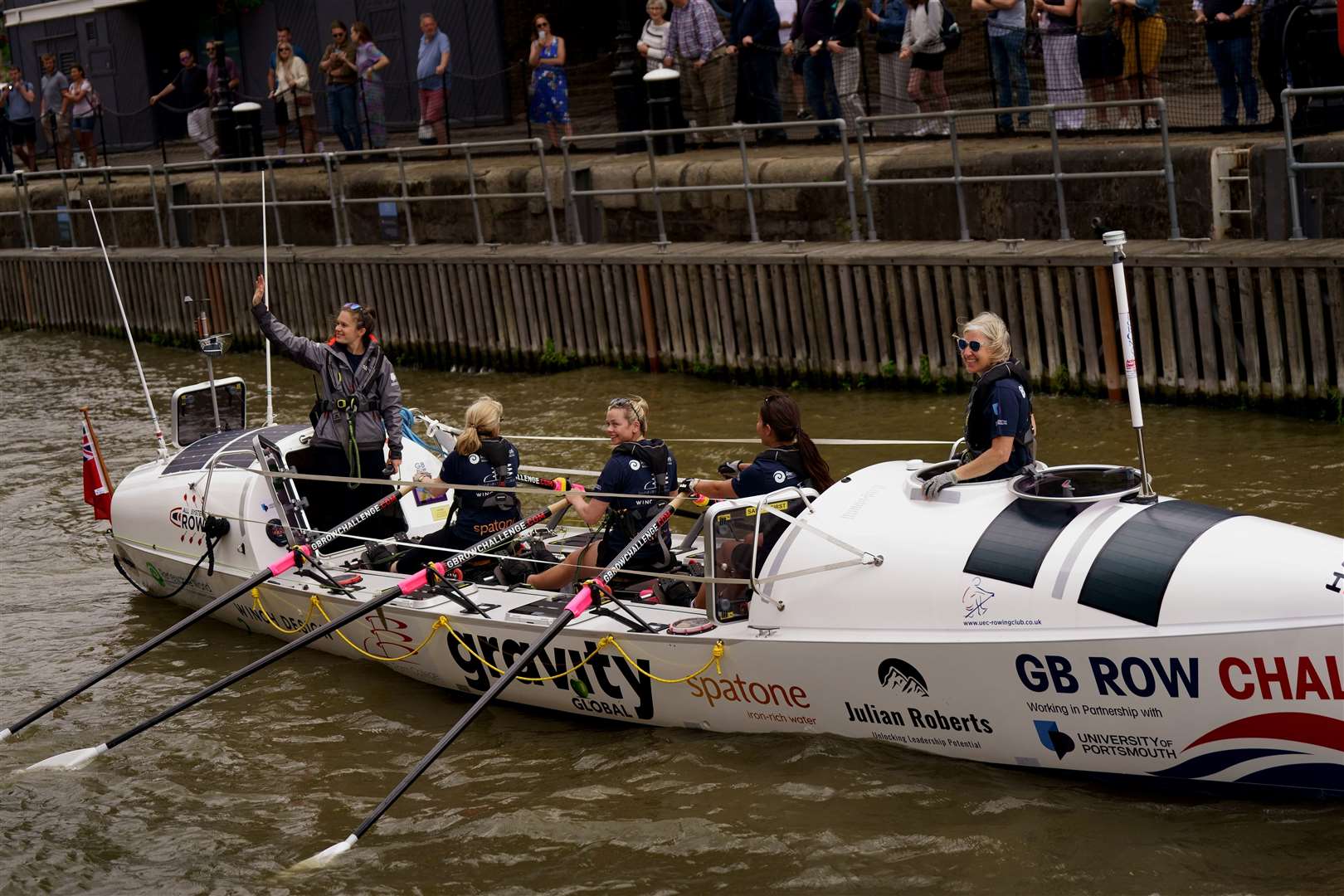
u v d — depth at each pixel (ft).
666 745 46.24
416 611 51.75
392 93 175.63
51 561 73.92
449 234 126.31
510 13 161.68
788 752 44.06
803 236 104.58
